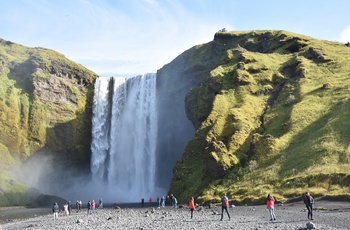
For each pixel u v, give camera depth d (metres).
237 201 49.19
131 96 119.81
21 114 104.94
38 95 109.62
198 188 61.78
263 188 49.38
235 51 100.06
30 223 43.22
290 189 46.47
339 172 44.62
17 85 111.06
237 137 63.91
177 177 69.06
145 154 111.62
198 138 71.06
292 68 87.75
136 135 115.19
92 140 117.12
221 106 75.19
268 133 65.38
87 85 122.38
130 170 113.06
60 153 108.44
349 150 49.03
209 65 109.31
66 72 118.75
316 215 32.19
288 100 72.81
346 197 39.84
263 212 38.12
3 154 95.00
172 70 117.00
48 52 131.38
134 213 49.47
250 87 80.75
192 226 27.95
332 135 54.19
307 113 65.12
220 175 59.00
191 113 89.56
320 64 86.94
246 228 24.83
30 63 114.50
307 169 48.81
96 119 119.44
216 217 35.94
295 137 59.81
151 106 114.94
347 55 90.50
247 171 56.22
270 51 105.44
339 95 67.56
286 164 53.00
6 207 80.50
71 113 113.50
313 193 43.03
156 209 54.84
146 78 119.12
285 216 33.06
